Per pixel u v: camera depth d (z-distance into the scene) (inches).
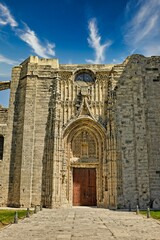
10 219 684.1
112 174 1141.7
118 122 1203.2
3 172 1187.3
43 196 1138.7
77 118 1237.7
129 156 1155.9
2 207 1129.4
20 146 1198.9
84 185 1242.0
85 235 469.4
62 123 1243.8
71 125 1248.2
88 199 1226.6
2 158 1262.3
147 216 750.5
